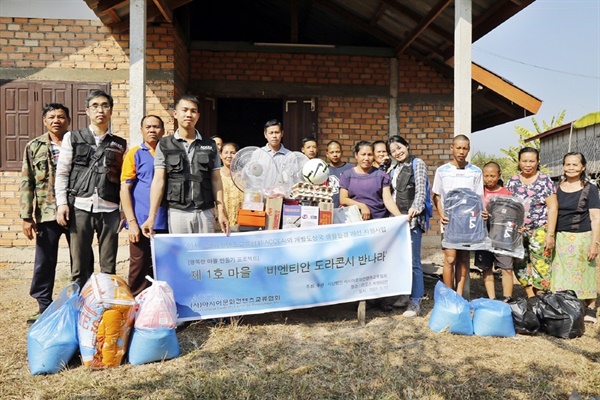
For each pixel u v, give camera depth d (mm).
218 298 4230
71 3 7262
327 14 8422
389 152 5617
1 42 7195
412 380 3373
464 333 4297
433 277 6738
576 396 2984
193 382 3229
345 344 4012
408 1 6754
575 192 4727
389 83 8461
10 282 6699
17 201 7223
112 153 4258
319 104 8359
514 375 3480
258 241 4309
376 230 4516
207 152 4223
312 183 4570
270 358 3695
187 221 4148
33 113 7223
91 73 7312
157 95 7219
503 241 4730
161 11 6465
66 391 3109
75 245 4195
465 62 5414
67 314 3494
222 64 8219
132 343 3551
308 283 4391
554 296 4383
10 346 3904
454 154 4949
